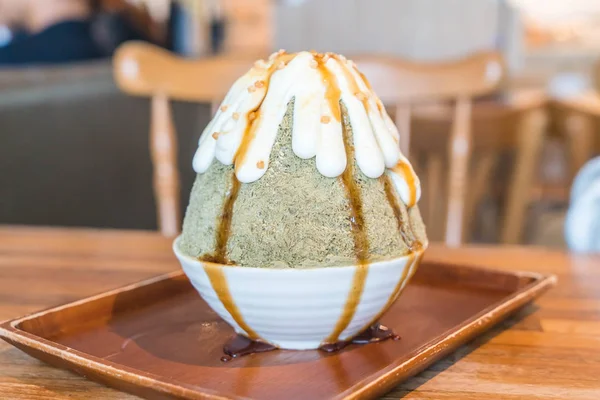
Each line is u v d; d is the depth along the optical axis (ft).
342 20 8.86
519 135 6.01
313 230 1.87
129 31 8.18
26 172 5.51
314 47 9.07
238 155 1.91
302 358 1.94
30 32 8.63
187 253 1.98
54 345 1.88
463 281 2.45
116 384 1.80
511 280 2.38
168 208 3.84
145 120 6.78
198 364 1.92
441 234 6.16
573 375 1.90
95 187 6.25
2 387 1.86
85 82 6.10
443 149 5.79
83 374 1.86
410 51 8.68
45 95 5.62
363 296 1.90
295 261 1.87
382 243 1.91
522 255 2.87
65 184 5.90
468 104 3.73
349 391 1.67
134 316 2.20
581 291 2.45
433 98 3.72
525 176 6.19
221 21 13.20
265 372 1.88
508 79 8.06
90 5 8.41
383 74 3.73
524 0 11.53
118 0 8.38
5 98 5.33
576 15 11.87
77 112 5.88
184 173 7.20
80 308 2.14
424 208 6.19
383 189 1.94
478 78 3.68
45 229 3.29
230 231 1.90
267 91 1.94
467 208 6.38
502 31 8.56
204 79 3.83
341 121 1.91
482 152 6.13
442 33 8.55
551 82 10.91
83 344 2.03
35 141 5.53
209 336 2.07
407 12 8.54
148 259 2.78
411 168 2.01
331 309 1.89
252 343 1.99
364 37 8.83
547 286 2.31
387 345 2.01
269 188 1.88
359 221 1.89
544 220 7.88
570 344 2.06
